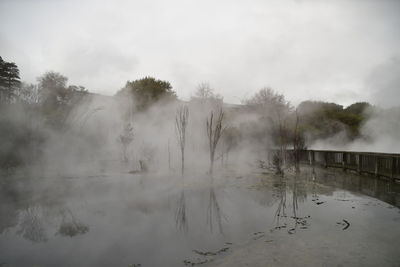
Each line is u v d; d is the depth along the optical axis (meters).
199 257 3.91
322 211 6.09
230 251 4.08
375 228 4.88
